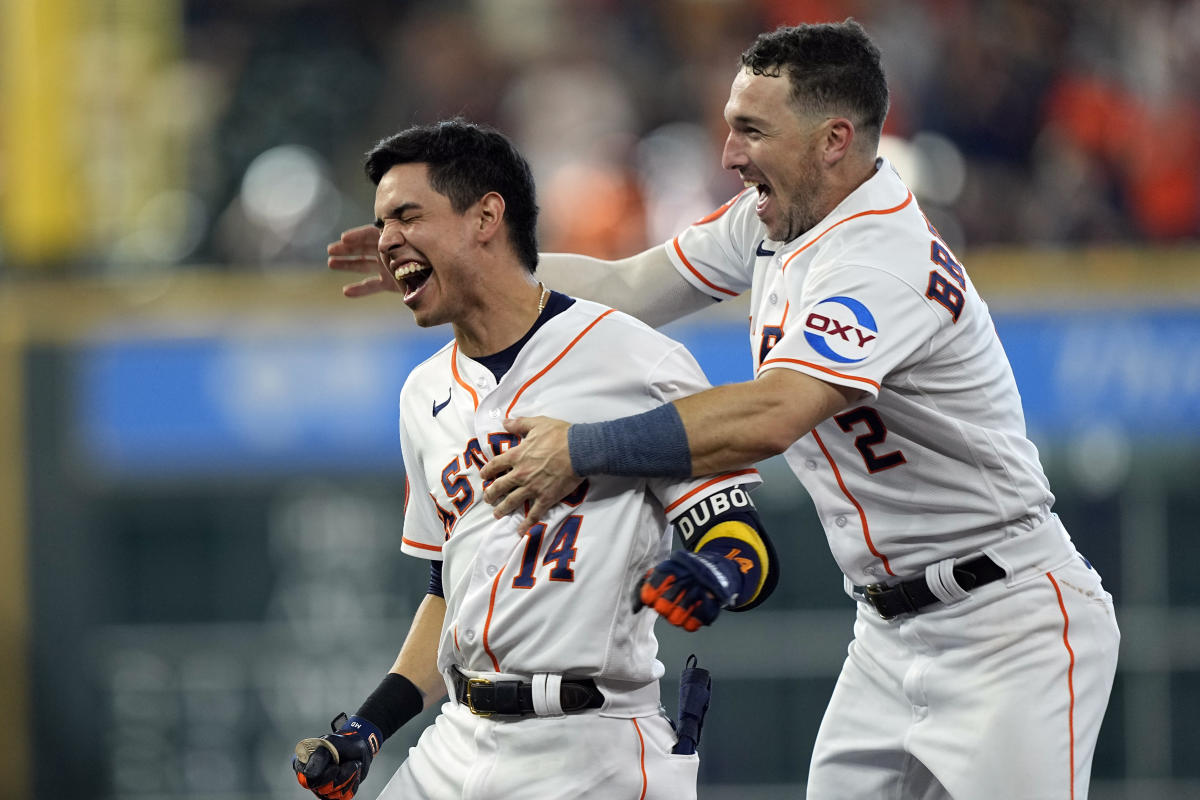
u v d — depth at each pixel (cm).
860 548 1205
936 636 1202
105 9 3209
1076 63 3141
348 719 1109
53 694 2816
